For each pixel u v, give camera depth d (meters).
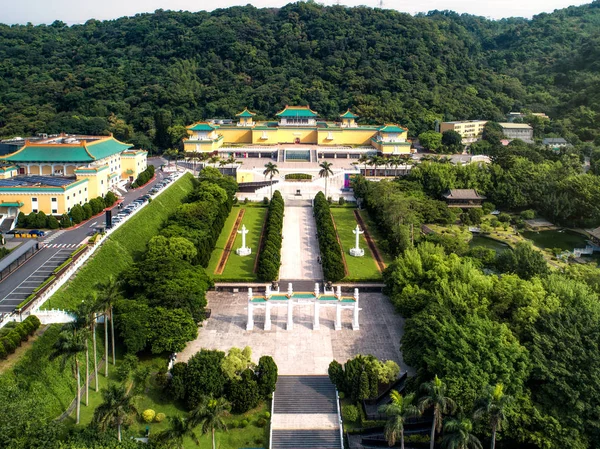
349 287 154.75
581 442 86.38
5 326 98.88
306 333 129.88
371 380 103.88
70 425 89.38
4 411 73.81
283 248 183.50
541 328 104.81
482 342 96.31
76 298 118.31
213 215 188.75
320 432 97.31
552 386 91.94
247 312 140.50
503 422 85.88
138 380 102.50
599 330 100.38
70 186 178.38
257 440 94.62
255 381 101.88
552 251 190.38
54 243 152.00
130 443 82.75
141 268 126.50
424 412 99.06
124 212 181.62
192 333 114.06
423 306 122.31
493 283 120.00
